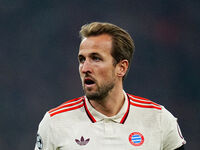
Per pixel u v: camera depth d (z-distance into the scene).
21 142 41.41
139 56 45.88
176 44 46.34
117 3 47.22
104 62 10.07
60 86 44.19
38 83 44.22
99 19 46.94
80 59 10.24
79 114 10.57
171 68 45.62
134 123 10.56
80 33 10.41
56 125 10.43
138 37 46.59
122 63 10.52
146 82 45.09
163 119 10.80
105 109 10.48
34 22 46.19
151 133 10.55
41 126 10.59
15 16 46.19
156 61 45.84
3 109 42.44
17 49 45.41
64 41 46.00
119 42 10.30
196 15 47.16
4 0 46.31
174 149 10.82
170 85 45.00
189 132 43.28
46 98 43.44
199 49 46.38
